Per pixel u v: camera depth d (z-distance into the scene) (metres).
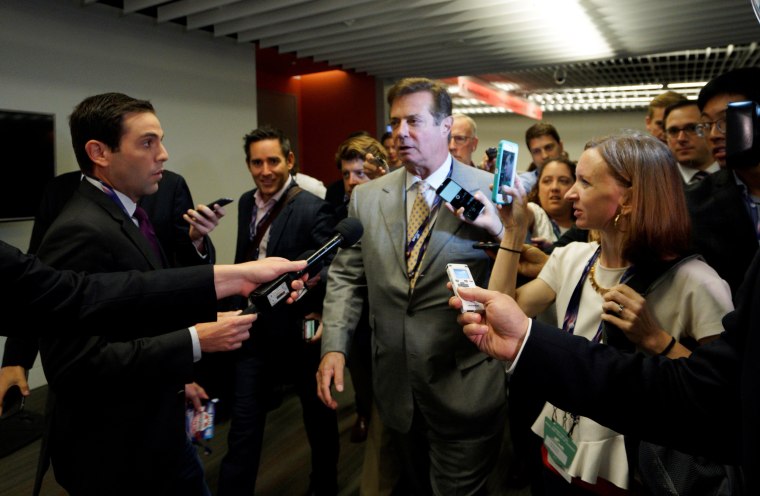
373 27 5.36
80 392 1.27
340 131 8.22
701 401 0.72
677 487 1.03
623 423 0.79
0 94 3.78
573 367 0.81
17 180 3.69
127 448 1.31
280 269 1.17
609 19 4.91
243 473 2.14
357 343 2.79
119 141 1.41
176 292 1.07
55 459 1.33
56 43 4.11
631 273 1.23
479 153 14.00
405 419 1.62
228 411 3.37
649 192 1.15
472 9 4.75
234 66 5.78
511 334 0.86
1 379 1.67
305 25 5.06
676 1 4.46
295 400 3.73
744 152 0.70
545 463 1.38
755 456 0.57
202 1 4.46
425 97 1.55
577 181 1.29
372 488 1.76
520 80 9.36
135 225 1.40
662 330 1.10
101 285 1.02
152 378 1.25
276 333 2.19
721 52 7.32
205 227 1.95
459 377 1.57
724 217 1.56
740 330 0.66
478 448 1.58
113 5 4.52
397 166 3.79
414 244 1.62
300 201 2.49
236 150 5.84
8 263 0.92
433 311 1.57
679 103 2.56
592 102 11.50
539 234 2.78
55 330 0.99
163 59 5.00
